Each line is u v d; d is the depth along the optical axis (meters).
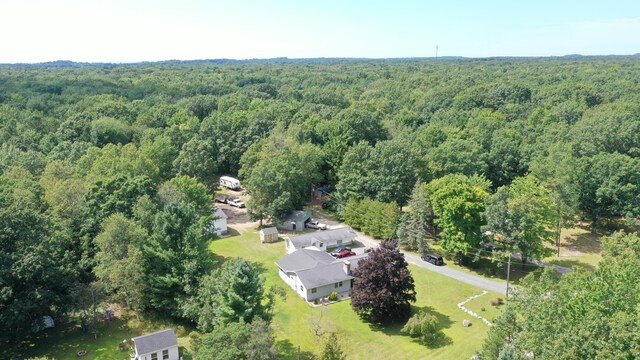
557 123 112.44
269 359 36.66
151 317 52.25
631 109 111.50
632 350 24.91
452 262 67.19
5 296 42.69
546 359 27.88
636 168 72.56
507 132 103.19
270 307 46.81
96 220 57.69
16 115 121.06
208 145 94.00
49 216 53.94
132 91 171.25
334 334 43.56
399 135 110.75
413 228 69.94
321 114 124.81
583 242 73.94
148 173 78.81
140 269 49.50
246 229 82.31
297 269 58.78
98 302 48.28
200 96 151.38
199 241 53.91
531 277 40.72
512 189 68.81
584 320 28.08
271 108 125.38
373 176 81.06
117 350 46.28
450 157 87.38
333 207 87.56
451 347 45.81
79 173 77.69
